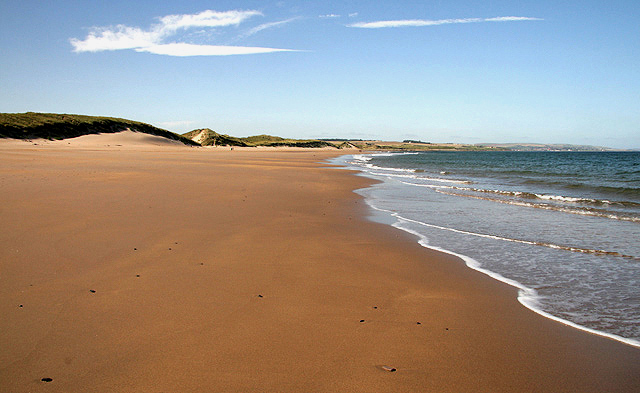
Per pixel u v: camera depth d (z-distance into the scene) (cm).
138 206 1186
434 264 771
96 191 1412
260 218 1131
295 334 453
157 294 550
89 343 412
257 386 351
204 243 830
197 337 435
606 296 617
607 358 425
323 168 3753
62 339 418
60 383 345
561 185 2367
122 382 350
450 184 2461
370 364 396
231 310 509
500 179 2842
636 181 2647
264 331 457
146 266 664
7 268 620
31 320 457
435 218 1284
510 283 671
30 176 1750
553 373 392
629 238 1021
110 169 2381
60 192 1344
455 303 574
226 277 633
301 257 771
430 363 403
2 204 1088
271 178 2389
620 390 364
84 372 362
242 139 18562
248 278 634
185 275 632
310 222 1123
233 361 390
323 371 379
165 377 359
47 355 387
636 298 609
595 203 1644
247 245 835
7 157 3058
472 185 2406
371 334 462
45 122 7944
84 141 7931
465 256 835
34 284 563
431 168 4453
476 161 6931
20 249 717
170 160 3781
